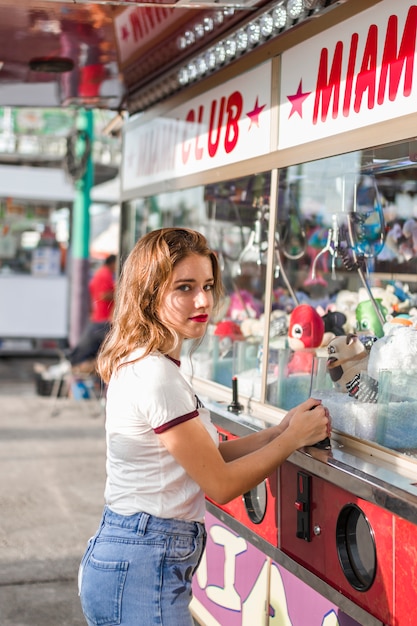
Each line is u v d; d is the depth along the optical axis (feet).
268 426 8.12
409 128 6.57
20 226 38.27
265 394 9.18
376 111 7.03
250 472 6.09
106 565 5.97
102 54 11.84
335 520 6.73
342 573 6.63
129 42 10.94
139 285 6.14
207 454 5.87
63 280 39.14
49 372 28.45
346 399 7.49
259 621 8.43
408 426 6.61
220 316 11.37
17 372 36.22
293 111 8.52
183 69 11.19
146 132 13.74
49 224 38.60
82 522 14.96
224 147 10.35
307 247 9.55
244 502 8.37
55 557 13.29
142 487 6.00
